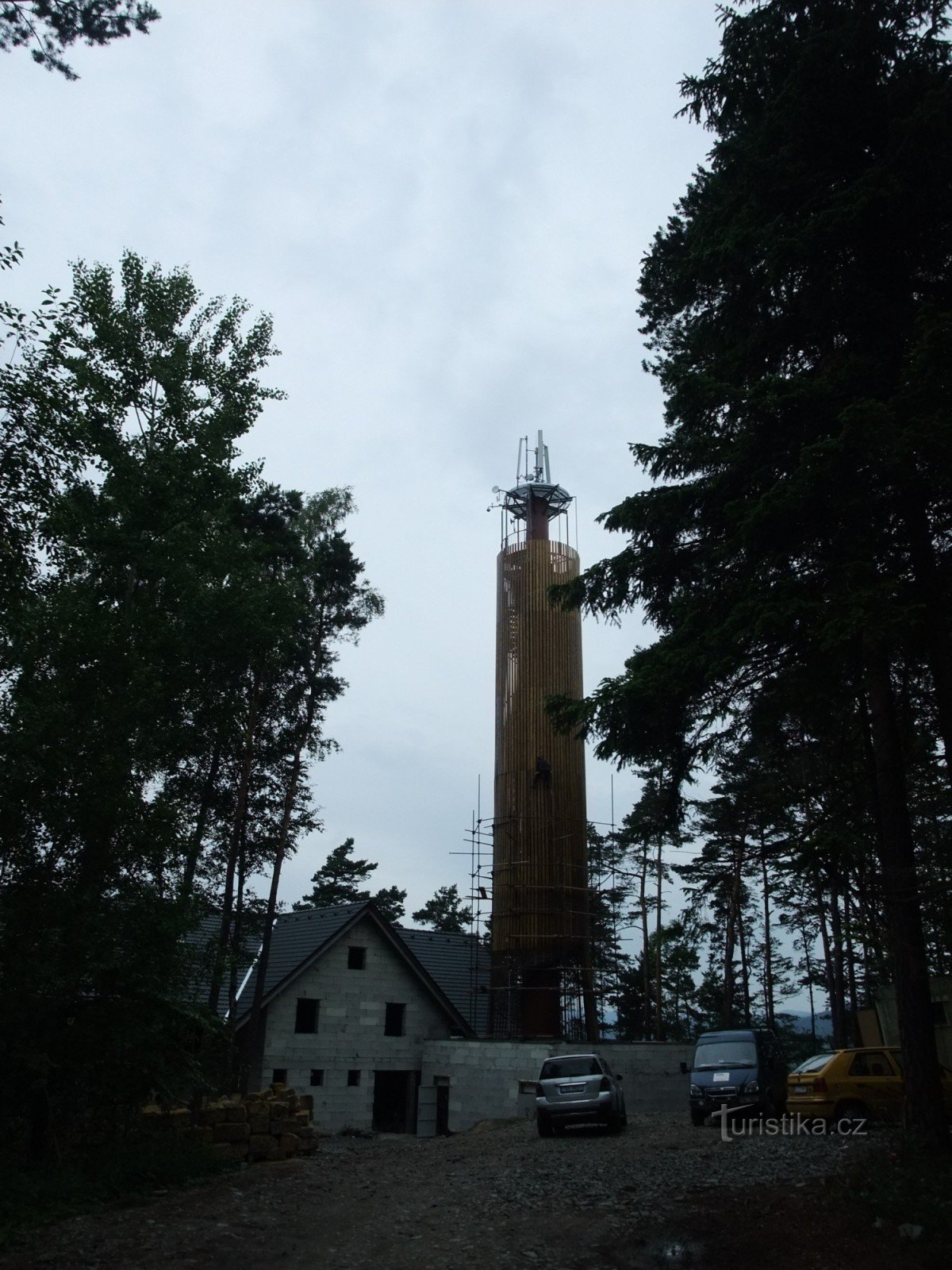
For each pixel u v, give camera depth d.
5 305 10.30
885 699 12.89
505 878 33.28
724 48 13.15
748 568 12.30
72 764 14.35
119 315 18.98
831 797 14.23
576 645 35.88
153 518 17.78
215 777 24.19
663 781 13.53
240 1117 16.08
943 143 11.22
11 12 10.91
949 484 10.66
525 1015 31.89
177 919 14.59
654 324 19.50
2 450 10.39
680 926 38.88
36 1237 10.08
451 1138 23.62
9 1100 13.34
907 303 12.36
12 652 14.41
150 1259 9.16
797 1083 18.62
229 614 18.30
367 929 33.16
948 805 16.86
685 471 13.55
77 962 13.62
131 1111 14.66
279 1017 30.58
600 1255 9.21
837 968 37.25
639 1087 30.03
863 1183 10.17
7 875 14.01
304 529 27.81
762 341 13.26
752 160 12.54
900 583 10.98
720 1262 8.73
